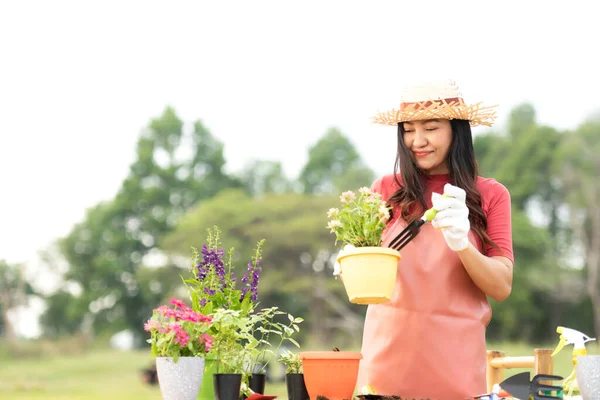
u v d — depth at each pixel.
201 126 75.19
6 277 68.56
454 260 2.38
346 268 2.09
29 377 53.78
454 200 2.10
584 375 1.82
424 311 2.37
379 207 2.16
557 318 54.69
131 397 42.34
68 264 70.56
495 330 54.81
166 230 71.44
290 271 58.75
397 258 2.09
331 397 2.08
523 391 1.99
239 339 2.34
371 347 2.46
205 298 2.33
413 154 2.48
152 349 2.02
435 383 2.35
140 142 73.88
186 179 73.88
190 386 1.96
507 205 2.49
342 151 76.44
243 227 58.75
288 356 2.40
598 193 55.97
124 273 70.06
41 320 69.69
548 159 58.16
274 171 78.00
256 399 2.16
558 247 57.88
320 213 60.22
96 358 65.25
